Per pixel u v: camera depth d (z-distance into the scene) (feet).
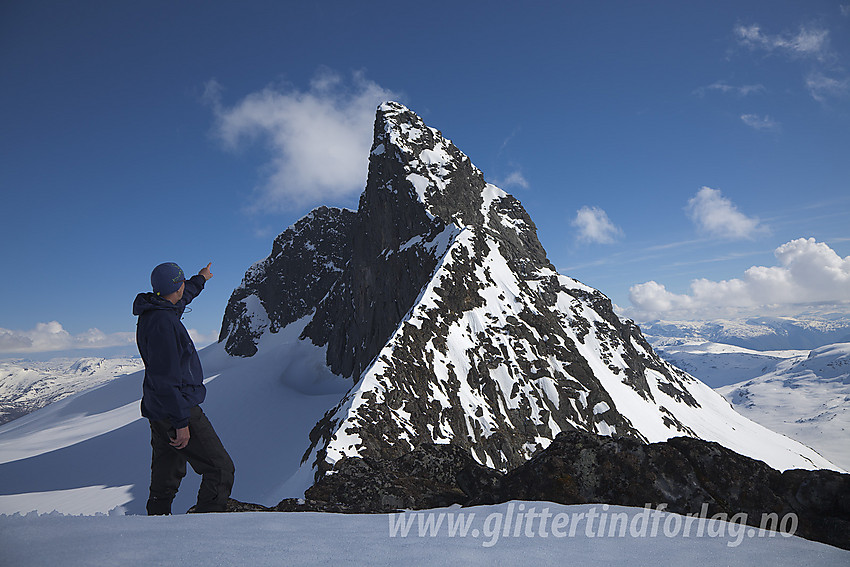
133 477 203.41
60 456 237.45
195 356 17.43
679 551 12.85
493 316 220.64
